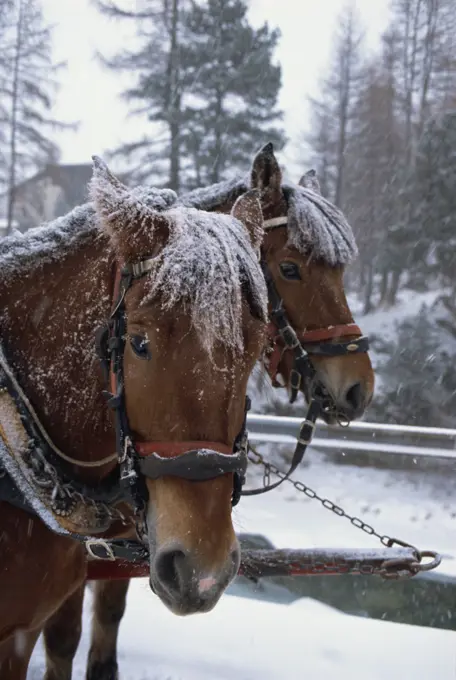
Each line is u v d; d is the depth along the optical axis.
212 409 1.74
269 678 3.56
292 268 3.47
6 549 2.07
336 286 3.49
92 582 3.62
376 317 19.03
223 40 15.37
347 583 5.07
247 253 1.84
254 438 6.34
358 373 3.44
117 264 2.05
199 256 1.74
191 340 1.73
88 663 3.63
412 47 27.69
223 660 3.72
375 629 4.06
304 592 5.13
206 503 1.72
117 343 1.89
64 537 2.17
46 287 2.25
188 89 15.20
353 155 26.16
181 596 1.67
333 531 5.66
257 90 15.25
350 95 27.61
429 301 18.33
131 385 1.82
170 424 1.75
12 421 2.10
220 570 1.69
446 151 14.78
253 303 1.82
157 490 1.77
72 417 2.15
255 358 1.84
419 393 9.98
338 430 6.31
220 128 14.88
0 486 2.06
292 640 3.93
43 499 2.06
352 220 22.47
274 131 15.58
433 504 6.69
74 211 2.40
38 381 2.18
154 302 1.76
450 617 4.71
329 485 7.33
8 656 2.25
